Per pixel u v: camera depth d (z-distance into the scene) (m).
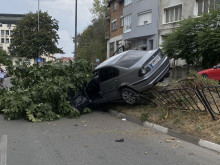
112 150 5.30
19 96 8.30
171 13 23.28
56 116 8.62
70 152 5.20
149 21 25.61
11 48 47.88
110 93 9.09
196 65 18.45
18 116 8.77
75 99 9.37
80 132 6.81
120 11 33.50
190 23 16.53
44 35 45.72
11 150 5.34
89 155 5.02
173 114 7.04
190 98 7.17
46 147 5.53
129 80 8.41
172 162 4.62
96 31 41.78
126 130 6.96
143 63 8.30
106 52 40.88
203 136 5.58
